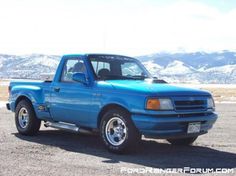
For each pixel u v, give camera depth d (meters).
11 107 11.27
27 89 10.61
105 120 8.52
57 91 9.74
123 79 9.40
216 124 14.21
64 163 7.52
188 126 8.20
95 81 9.00
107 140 8.52
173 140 9.62
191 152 8.75
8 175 6.60
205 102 8.58
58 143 9.63
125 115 8.20
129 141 8.16
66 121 9.72
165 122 7.88
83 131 9.20
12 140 9.97
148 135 8.01
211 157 8.23
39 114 10.31
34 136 10.68
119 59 9.91
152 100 7.91
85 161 7.71
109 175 6.66
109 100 8.48
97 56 9.61
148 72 10.16
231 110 20.77
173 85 8.83
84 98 9.02
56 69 10.03
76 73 9.05
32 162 7.57
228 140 10.52
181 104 8.16
